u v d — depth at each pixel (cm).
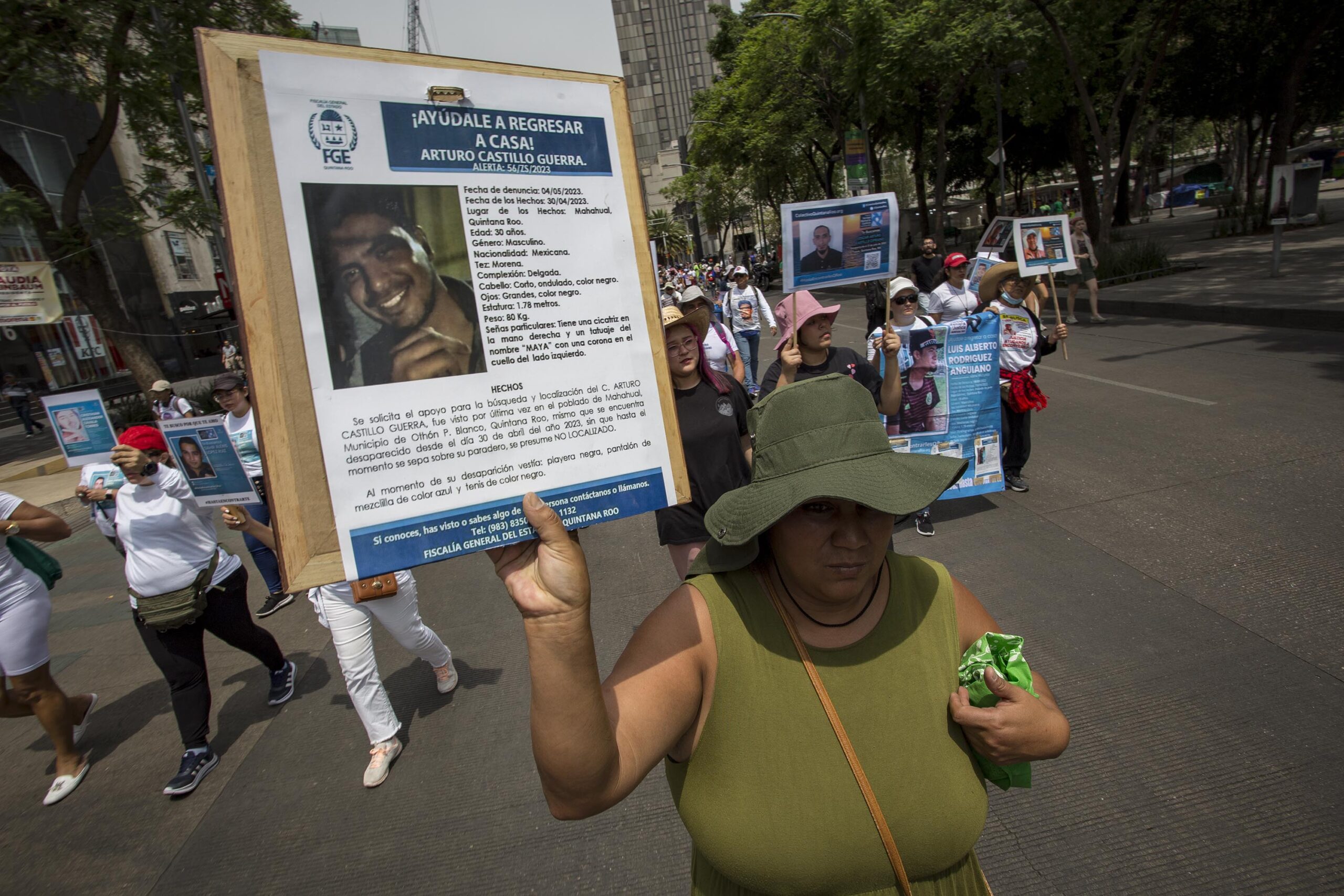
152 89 1344
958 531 511
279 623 541
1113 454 605
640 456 112
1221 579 396
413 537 98
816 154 3950
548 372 106
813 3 1944
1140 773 274
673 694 116
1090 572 427
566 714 98
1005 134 3127
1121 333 1113
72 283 1552
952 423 530
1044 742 119
